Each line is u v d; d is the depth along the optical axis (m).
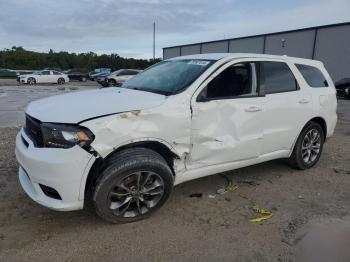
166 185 3.68
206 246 3.24
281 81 4.88
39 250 3.10
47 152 3.20
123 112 3.35
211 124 3.94
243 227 3.60
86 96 3.97
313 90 5.31
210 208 4.01
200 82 3.92
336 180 5.05
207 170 4.09
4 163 5.34
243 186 4.72
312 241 3.35
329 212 3.99
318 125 5.45
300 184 4.86
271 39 33.16
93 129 3.19
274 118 4.64
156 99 3.65
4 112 12.20
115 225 3.57
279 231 3.53
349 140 7.84
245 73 4.39
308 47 29.34
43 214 3.74
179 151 3.74
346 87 20.52
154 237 3.37
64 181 3.18
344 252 3.17
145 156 3.46
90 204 3.95
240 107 4.20
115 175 3.33
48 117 3.31
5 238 3.27
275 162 5.82
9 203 3.96
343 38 26.31
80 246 3.19
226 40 39.00
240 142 4.25
